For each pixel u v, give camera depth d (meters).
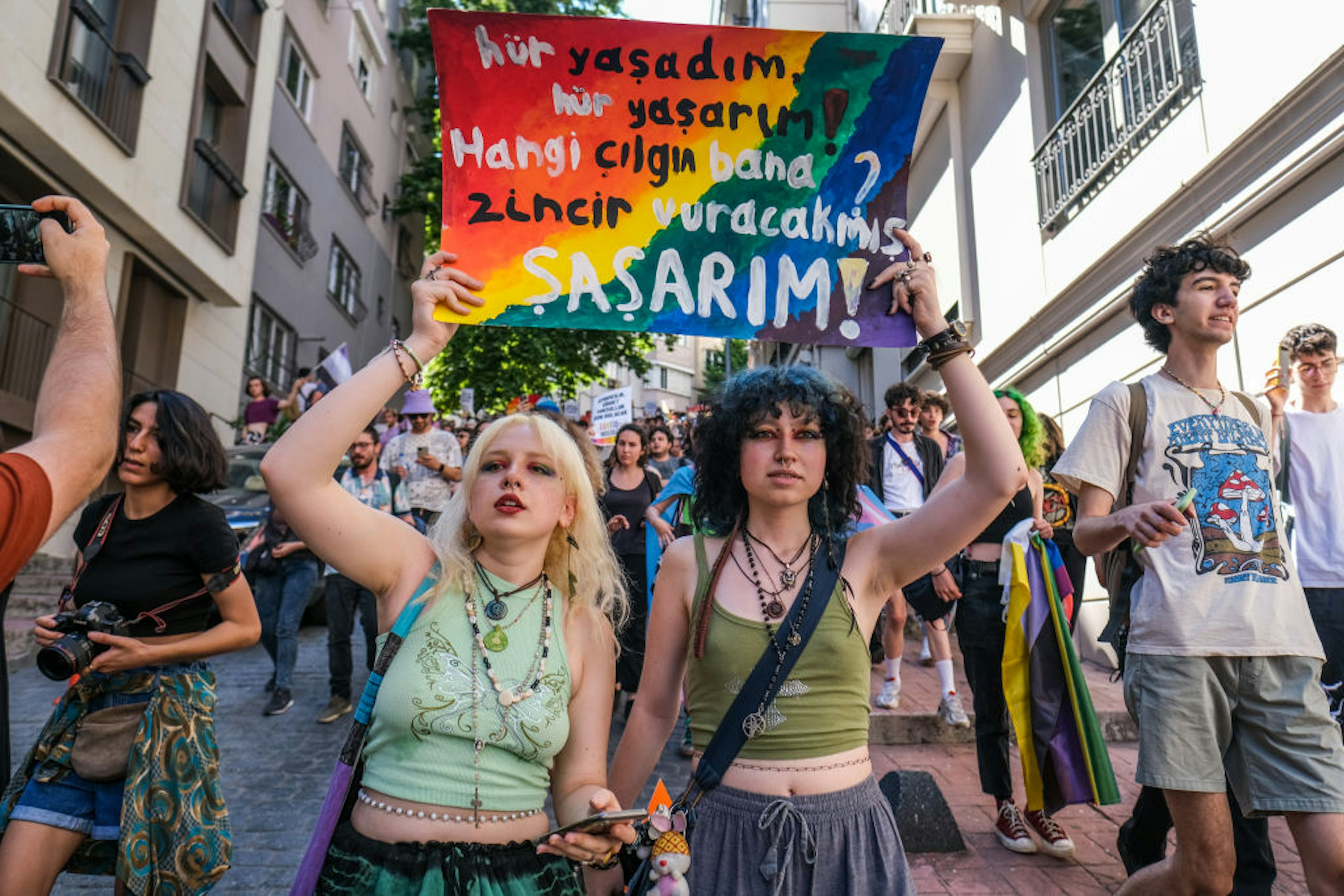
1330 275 4.62
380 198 22.34
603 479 2.55
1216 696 2.32
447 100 2.11
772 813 1.74
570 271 2.07
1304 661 2.31
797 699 1.82
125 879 2.12
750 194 2.15
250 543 6.07
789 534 2.00
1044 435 4.24
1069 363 7.50
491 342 19.19
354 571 1.77
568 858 1.72
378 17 21.66
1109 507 2.55
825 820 1.74
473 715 1.66
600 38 2.14
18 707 5.37
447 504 1.94
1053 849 3.39
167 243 10.82
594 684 1.87
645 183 2.13
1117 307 6.57
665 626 2.04
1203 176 5.44
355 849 1.59
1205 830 2.25
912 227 11.96
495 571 1.86
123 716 2.29
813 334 2.09
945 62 10.09
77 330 1.41
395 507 7.07
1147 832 2.86
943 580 3.74
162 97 10.64
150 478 2.47
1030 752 3.22
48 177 9.09
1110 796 3.04
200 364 12.65
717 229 2.13
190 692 2.38
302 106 16.97
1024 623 3.32
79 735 2.25
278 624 5.56
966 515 1.86
